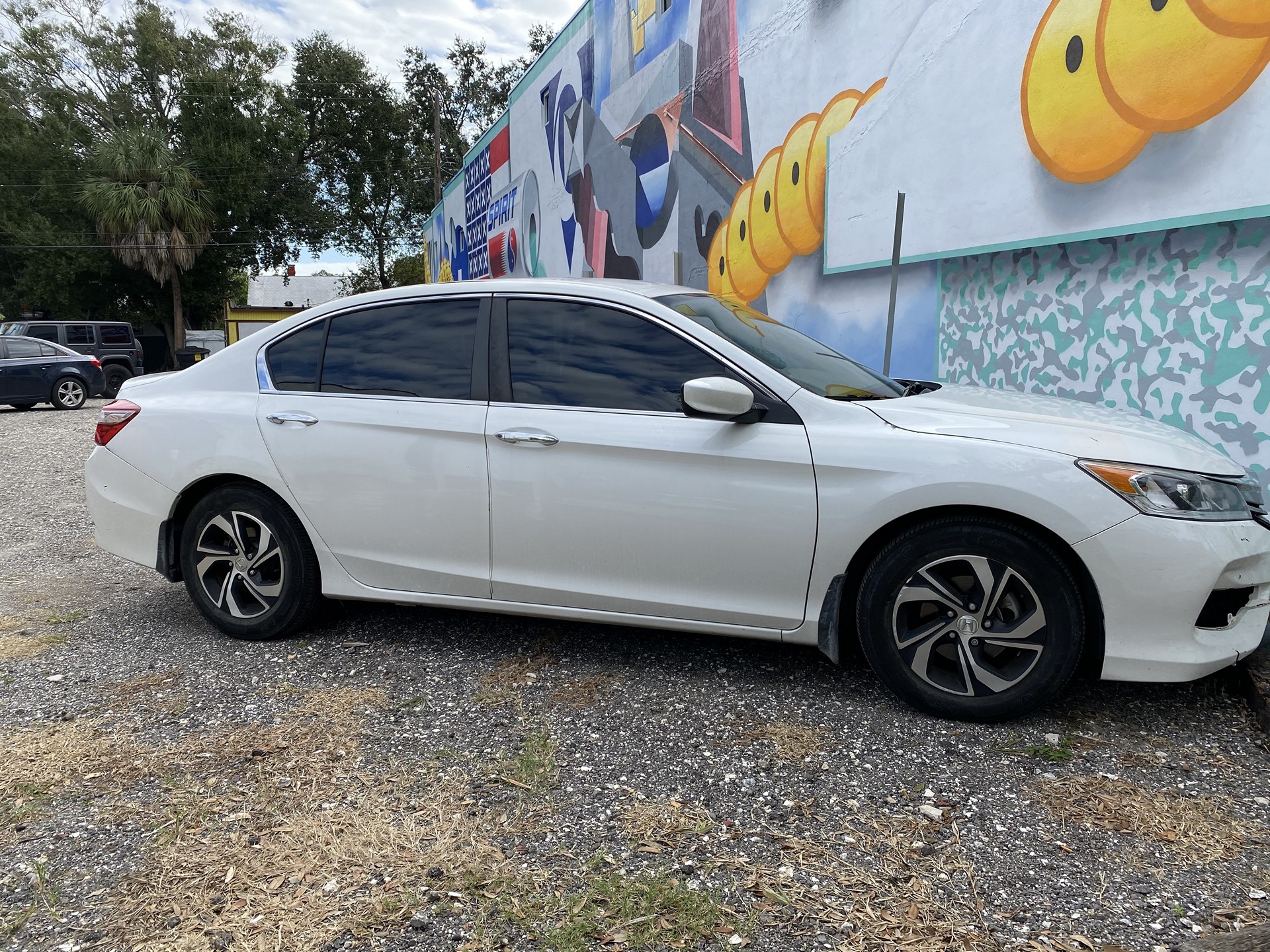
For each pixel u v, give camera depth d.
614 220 11.63
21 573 5.19
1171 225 4.26
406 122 40.53
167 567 3.95
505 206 17.27
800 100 7.37
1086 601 2.79
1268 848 2.22
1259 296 3.93
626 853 2.26
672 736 2.90
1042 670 2.81
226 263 36.53
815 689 3.24
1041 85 4.95
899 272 6.27
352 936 1.96
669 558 3.19
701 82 9.07
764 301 8.17
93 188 31.59
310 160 40.53
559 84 13.50
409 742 2.89
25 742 2.94
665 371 3.27
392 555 3.62
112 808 2.53
